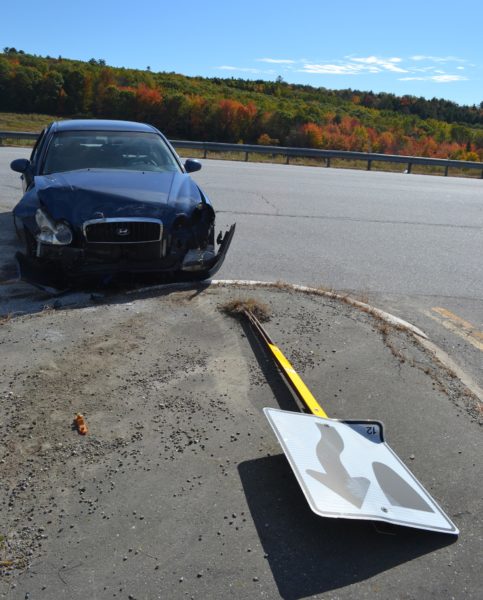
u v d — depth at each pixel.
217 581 2.40
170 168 6.66
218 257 5.81
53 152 6.54
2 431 3.28
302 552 2.57
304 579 2.44
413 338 4.91
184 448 3.24
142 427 3.40
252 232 9.07
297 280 6.67
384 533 2.70
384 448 3.26
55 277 5.37
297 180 16.70
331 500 2.71
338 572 2.48
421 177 21.95
